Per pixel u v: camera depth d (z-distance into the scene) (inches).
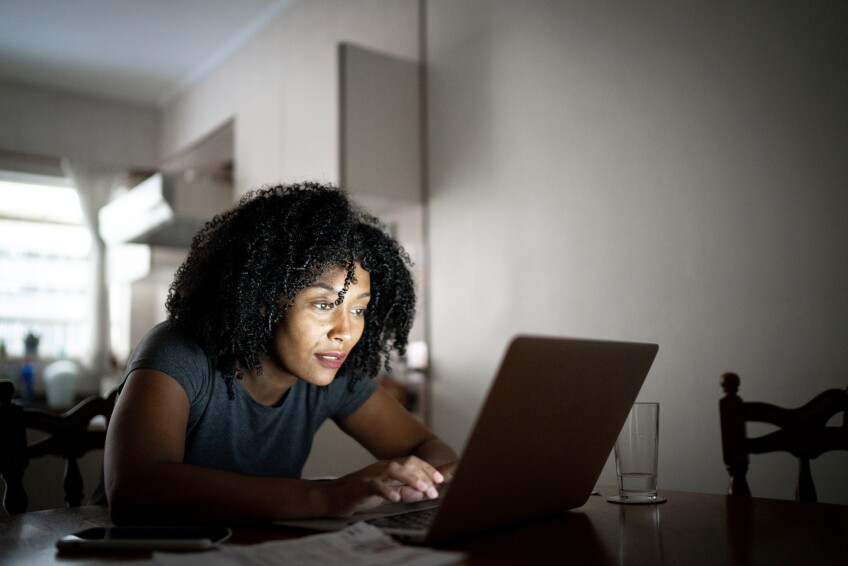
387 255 48.1
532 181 99.0
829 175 69.0
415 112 117.3
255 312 40.6
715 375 77.0
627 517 33.6
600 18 91.5
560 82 96.0
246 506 30.4
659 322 82.7
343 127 110.0
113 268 179.8
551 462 31.0
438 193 114.0
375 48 126.4
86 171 181.6
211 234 45.4
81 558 25.6
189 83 185.3
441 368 110.9
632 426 37.3
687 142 81.2
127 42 164.4
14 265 185.8
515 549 26.8
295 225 40.8
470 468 26.0
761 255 73.9
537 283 97.3
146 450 33.0
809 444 46.8
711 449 76.7
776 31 73.8
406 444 48.9
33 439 65.9
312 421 47.2
